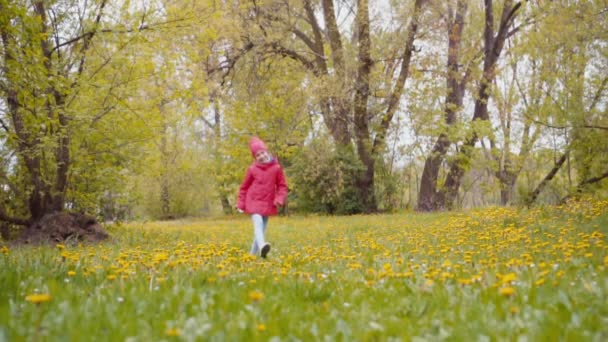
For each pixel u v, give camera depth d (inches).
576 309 127.6
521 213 547.5
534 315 123.4
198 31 548.1
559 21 597.9
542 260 219.3
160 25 501.7
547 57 648.4
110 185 584.4
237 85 1021.2
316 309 141.9
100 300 139.9
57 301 138.1
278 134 1085.1
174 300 138.6
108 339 107.3
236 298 148.3
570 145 663.1
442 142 991.0
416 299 147.2
